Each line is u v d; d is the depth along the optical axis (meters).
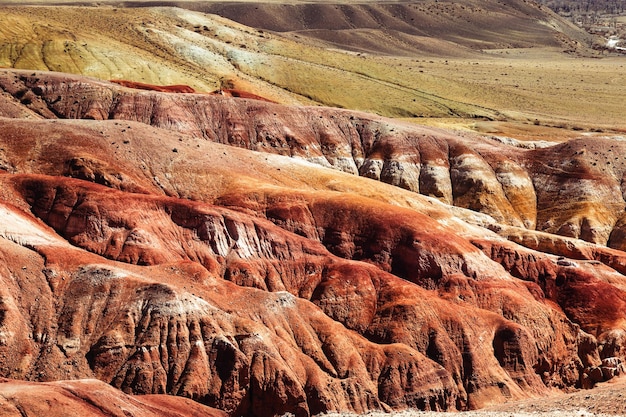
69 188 92.12
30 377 69.19
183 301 76.06
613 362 96.88
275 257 94.75
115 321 74.19
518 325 93.88
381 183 127.12
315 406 75.50
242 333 76.69
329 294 91.12
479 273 101.00
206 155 114.00
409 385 81.31
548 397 84.81
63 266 78.06
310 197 106.69
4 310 71.69
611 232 143.50
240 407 72.69
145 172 106.75
